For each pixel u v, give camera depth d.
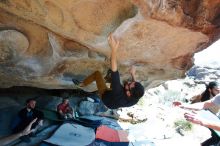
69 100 9.42
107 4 4.52
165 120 10.33
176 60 6.70
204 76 18.78
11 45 5.41
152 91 14.90
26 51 5.75
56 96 9.45
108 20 4.79
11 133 6.85
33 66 6.23
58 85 7.73
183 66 6.99
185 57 6.62
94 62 6.78
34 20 4.83
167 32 5.29
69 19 4.73
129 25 4.96
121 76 7.41
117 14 4.69
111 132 8.05
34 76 6.67
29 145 6.56
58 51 6.08
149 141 8.25
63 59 6.40
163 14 4.54
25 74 6.50
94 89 8.98
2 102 8.10
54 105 8.86
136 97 4.36
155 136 8.77
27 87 9.20
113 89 4.30
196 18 4.87
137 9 4.45
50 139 6.82
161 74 7.75
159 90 15.27
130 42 5.62
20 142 6.58
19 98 8.64
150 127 9.45
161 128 9.46
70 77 7.23
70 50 6.07
